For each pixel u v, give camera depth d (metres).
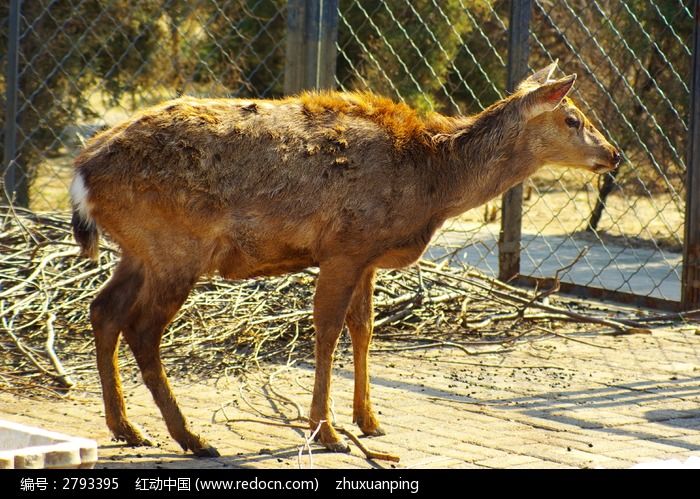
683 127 14.25
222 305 10.26
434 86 14.74
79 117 15.30
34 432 5.68
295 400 8.03
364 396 7.25
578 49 14.22
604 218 17.34
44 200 15.02
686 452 6.86
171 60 14.99
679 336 10.54
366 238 7.08
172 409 6.77
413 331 10.45
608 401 8.13
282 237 7.01
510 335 10.44
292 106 7.23
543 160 7.73
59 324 9.70
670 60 14.02
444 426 7.41
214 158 6.87
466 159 7.48
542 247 15.50
